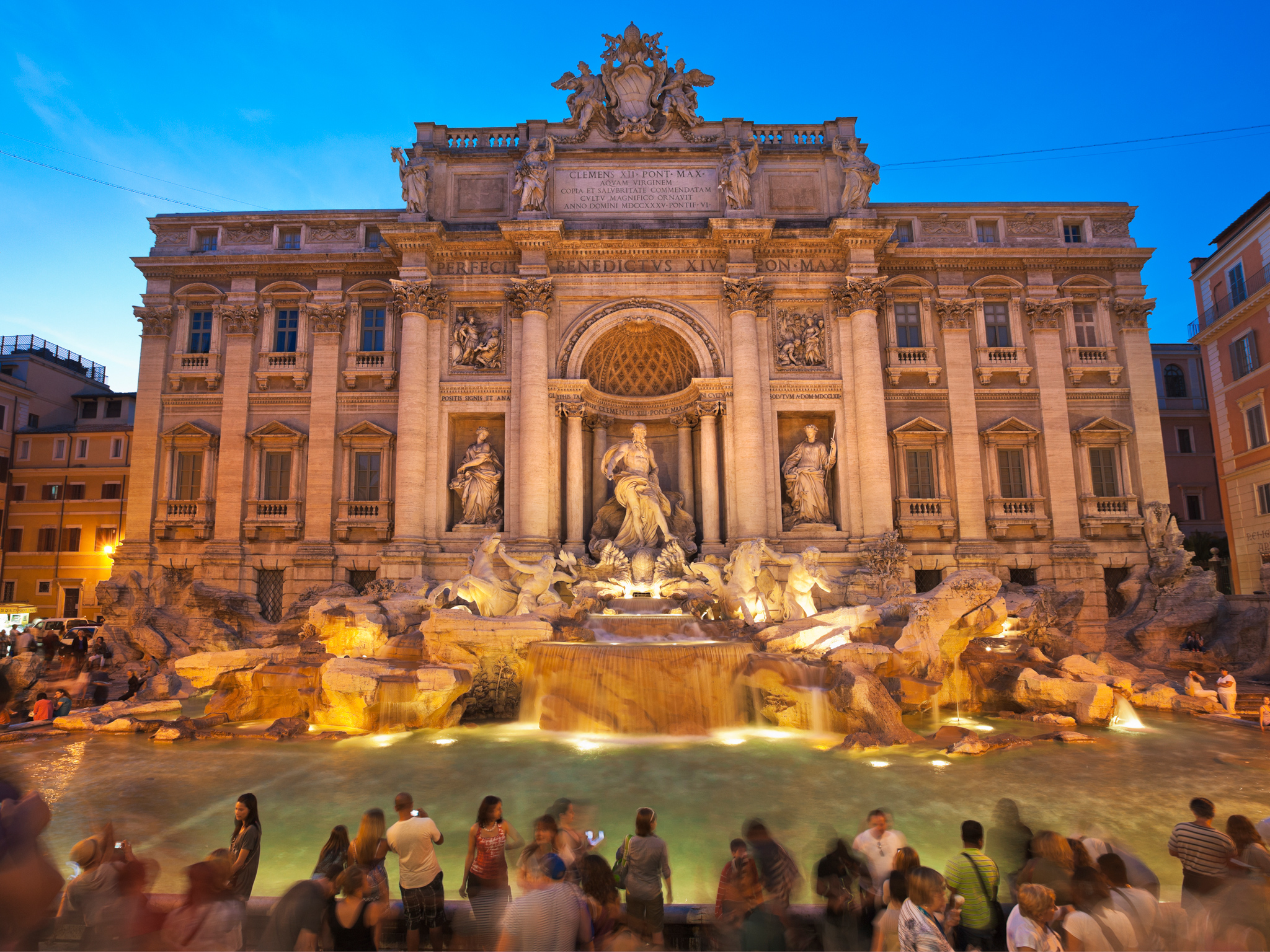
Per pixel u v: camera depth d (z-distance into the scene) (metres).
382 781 14.90
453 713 20.97
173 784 14.74
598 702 19.89
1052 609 31.16
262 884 9.88
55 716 21.70
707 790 14.16
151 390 35.34
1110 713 20.45
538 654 21.59
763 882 7.34
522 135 35.28
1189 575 32.62
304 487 34.44
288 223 36.62
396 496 32.59
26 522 48.19
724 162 34.19
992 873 7.59
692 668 20.28
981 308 35.56
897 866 7.03
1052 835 7.51
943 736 18.72
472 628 22.11
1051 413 34.69
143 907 6.95
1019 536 33.81
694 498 34.16
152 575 33.91
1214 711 22.06
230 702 21.28
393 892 9.85
